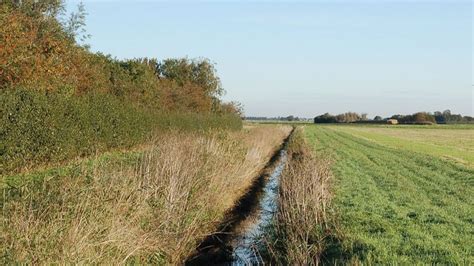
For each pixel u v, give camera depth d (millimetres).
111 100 31141
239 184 21703
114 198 10742
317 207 13625
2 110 19000
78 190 10188
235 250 13547
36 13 32688
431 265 9844
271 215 17219
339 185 21031
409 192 19594
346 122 188375
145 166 14312
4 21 24250
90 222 9023
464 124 170375
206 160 17828
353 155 37781
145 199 11445
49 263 7887
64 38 33969
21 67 24938
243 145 26828
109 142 29578
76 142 24922
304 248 11102
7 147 19031
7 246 7980
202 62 73000
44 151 21781
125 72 47625
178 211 12719
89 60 37844
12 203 9477
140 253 10344
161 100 52688
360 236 12039
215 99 74188
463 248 11227
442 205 16875
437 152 44062
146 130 35375
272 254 12078
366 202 17047
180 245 12117
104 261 8859
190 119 48375
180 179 13883
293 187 15594
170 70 72000
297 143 44625
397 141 64438
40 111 21438
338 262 10414
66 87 28656
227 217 17094
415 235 12281
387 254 10562
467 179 23516
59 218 8773
